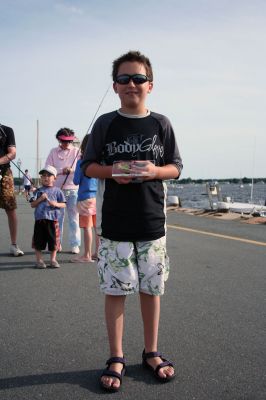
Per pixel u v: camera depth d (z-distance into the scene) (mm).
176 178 2791
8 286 4508
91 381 2553
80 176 5668
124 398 2367
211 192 14039
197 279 4793
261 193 82812
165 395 2395
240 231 8438
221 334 3230
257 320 3533
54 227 5383
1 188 5844
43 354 2887
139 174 2535
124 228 2654
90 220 5746
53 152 6504
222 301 4023
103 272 2709
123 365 2633
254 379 2562
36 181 19859
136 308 3826
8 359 2811
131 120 2719
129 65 2703
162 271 2721
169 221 10156
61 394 2404
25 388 2463
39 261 5363
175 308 3812
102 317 3594
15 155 5926
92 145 2781
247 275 4980
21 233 8062
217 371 2660
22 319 3531
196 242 7156
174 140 2838
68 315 3633
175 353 2904
